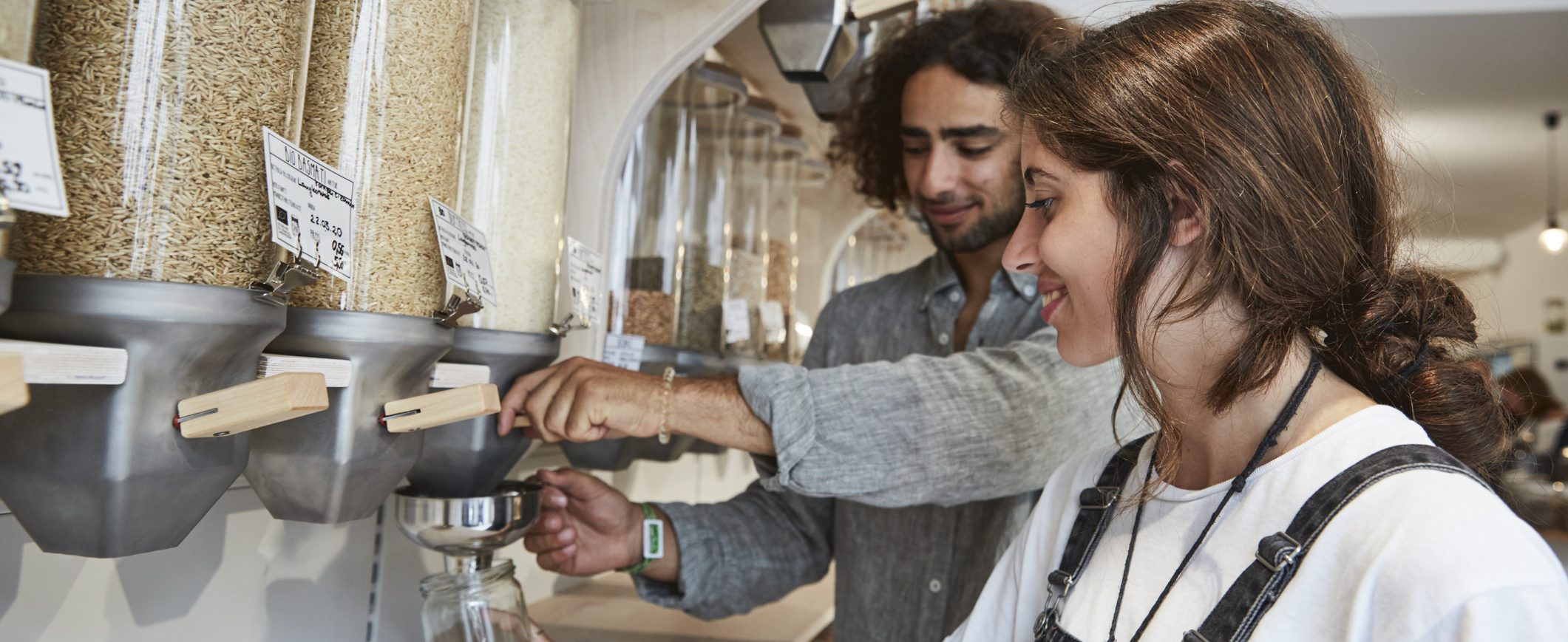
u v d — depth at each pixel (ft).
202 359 1.83
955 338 5.01
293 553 3.45
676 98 5.03
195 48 1.78
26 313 1.68
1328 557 2.23
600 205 3.76
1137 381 2.54
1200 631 2.35
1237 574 2.39
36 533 1.88
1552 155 21.84
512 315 2.96
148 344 1.73
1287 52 2.48
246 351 1.93
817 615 6.26
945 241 4.75
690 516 4.73
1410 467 2.23
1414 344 2.61
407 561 4.08
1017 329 4.61
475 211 2.88
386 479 2.44
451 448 2.96
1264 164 2.41
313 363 2.13
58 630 2.60
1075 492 3.10
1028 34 4.50
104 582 2.72
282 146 1.93
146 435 1.77
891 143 5.72
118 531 1.82
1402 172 2.76
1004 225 4.63
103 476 1.75
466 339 2.81
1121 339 2.54
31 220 1.70
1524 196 26.40
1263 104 2.42
